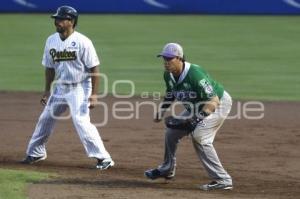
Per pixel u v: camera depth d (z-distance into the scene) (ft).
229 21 291.17
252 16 306.96
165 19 297.33
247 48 224.33
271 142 111.65
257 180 89.86
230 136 115.55
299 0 308.40
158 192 81.76
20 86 162.20
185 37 247.50
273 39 243.81
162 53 79.92
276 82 168.04
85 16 304.71
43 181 85.61
